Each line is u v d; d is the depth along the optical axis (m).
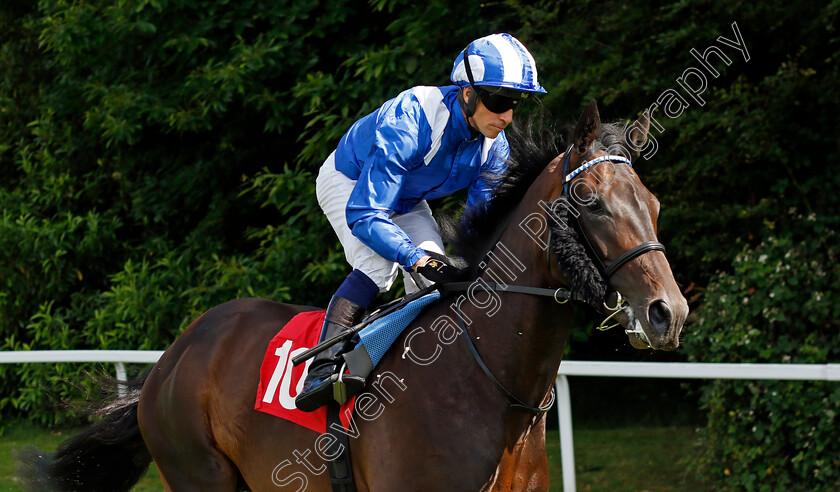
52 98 9.04
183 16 7.49
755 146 5.73
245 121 7.98
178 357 3.22
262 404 2.88
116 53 8.23
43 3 8.61
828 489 4.50
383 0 6.60
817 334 4.91
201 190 8.27
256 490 2.96
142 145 8.74
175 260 8.05
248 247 8.27
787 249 5.06
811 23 5.77
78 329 8.57
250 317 3.19
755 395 4.71
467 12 6.59
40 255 8.50
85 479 3.45
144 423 3.22
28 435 7.48
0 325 8.62
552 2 6.75
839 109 6.00
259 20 7.59
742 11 5.80
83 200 9.22
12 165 10.00
